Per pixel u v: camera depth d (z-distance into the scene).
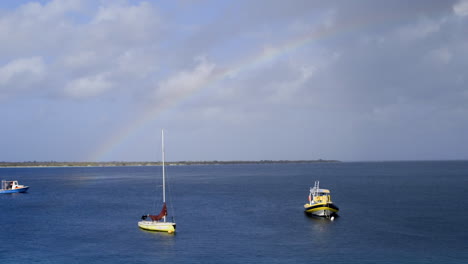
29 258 62.97
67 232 82.56
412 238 73.62
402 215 99.88
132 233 80.69
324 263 58.47
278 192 170.88
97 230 84.38
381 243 69.94
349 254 63.19
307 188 191.50
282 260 60.31
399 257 61.28
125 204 130.25
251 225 88.31
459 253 63.22
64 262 60.66
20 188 177.62
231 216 101.56
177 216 102.38
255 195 157.50
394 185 199.00
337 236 75.81
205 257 62.56
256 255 63.28
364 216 98.88
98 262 60.62
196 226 87.69
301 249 66.56
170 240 74.12
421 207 114.19
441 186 189.38
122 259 62.09
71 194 169.38
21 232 83.00
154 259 61.88
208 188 197.00
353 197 142.25
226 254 64.06
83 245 71.00
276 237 75.69
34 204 132.62
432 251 64.56
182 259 61.69
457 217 96.31
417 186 191.12
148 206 124.69
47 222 95.12
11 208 122.00
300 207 118.44
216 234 78.88
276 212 108.12
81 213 110.00
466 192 158.25
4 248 69.31
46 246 70.56
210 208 117.69
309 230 81.88
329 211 97.00
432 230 80.81
